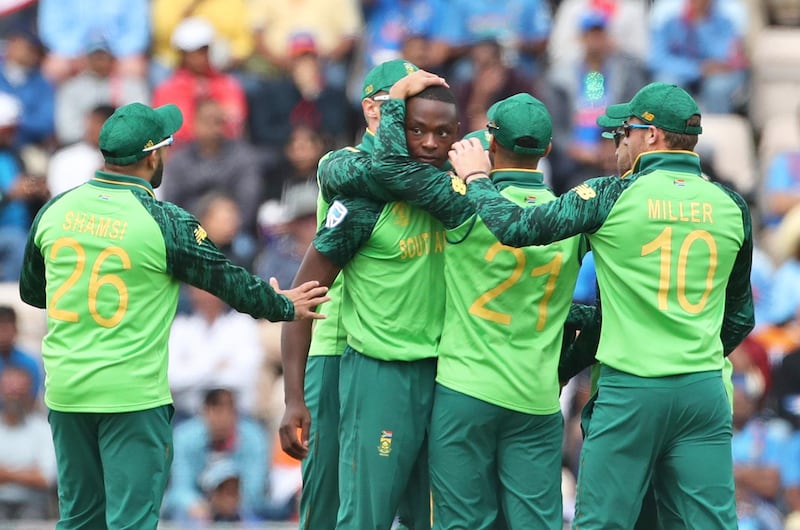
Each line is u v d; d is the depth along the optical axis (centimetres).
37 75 5147
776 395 4019
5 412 4041
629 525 2420
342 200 2484
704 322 2405
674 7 5200
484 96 4822
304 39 5028
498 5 5100
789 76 5381
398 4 5222
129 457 2445
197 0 5216
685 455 2411
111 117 2488
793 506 3838
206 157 4741
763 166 5084
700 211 2411
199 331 4175
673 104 2422
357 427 2500
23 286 2594
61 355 2441
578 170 4812
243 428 3959
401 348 2475
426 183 2402
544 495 2478
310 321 2586
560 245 2455
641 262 2394
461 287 2450
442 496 2473
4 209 4697
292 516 3956
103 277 2431
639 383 2384
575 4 5209
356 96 5184
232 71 5172
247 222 4684
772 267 4525
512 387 2438
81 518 2517
